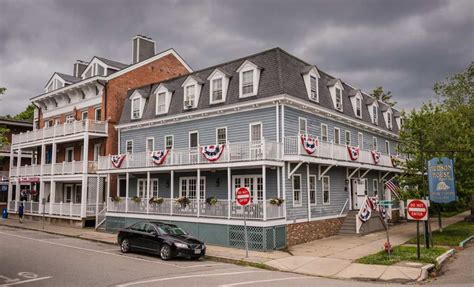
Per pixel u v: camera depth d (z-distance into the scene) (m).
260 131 21.23
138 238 16.83
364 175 27.81
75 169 29.03
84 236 22.91
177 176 25.09
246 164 19.30
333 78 27.17
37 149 38.12
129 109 29.45
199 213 20.73
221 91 23.14
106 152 29.56
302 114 22.28
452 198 18.12
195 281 11.33
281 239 18.95
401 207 32.22
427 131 21.89
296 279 12.17
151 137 27.27
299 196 21.16
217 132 23.19
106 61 33.09
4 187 42.12
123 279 11.56
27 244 19.42
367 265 14.17
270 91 20.78
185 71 36.53
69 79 35.81
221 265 14.98
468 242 19.78
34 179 32.94
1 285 10.72
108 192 26.58
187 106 24.64
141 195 27.64
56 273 12.36
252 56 23.00
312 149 20.33
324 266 14.48
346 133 27.11
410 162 22.09
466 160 20.91
